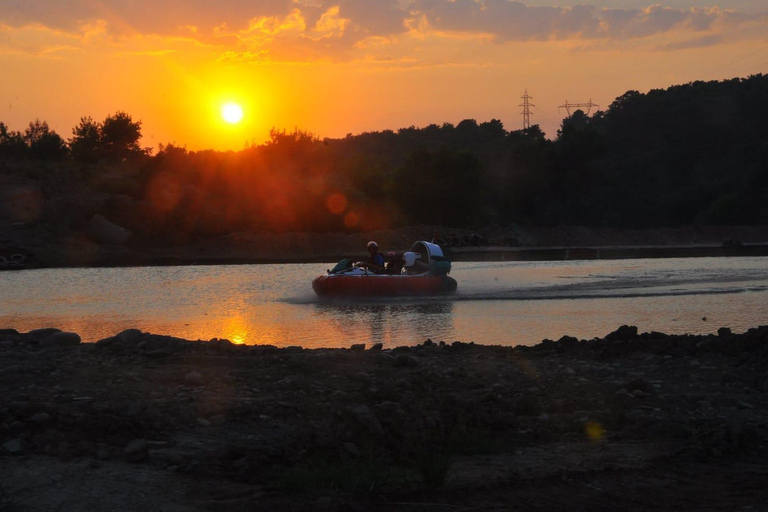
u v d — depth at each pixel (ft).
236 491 19.15
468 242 194.29
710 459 22.75
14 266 119.75
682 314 63.72
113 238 151.64
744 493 20.15
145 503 18.10
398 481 20.26
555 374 31.73
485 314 64.03
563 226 229.25
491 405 26.89
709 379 31.24
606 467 21.72
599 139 282.15
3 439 21.62
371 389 27.30
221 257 146.30
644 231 229.66
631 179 317.42
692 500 19.63
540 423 25.48
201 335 51.65
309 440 22.27
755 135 318.24
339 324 57.52
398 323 58.13
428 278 78.07
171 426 23.18
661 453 22.93
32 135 248.11
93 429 22.41
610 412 26.20
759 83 377.91
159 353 33.04
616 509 19.02
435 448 21.76
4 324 57.57
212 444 22.02
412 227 191.62
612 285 89.92
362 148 516.73
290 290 84.38
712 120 339.57
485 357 35.19
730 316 62.44
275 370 30.71
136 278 100.73
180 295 79.46
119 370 29.81
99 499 18.12
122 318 61.41
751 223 260.83
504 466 21.65
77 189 174.91
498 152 375.86
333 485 19.75
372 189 220.02
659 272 109.91
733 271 111.14
